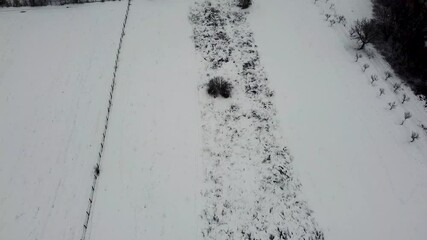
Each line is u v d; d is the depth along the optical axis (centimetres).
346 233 1391
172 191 1483
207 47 2066
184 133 1672
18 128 1678
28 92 1819
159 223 1396
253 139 1669
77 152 1595
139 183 1501
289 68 1952
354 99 1820
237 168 1566
